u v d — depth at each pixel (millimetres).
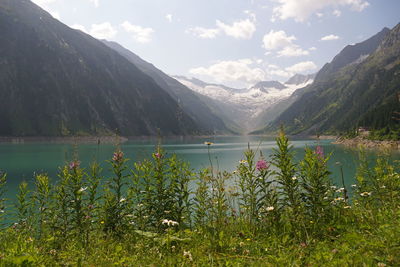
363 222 6840
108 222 8102
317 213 7258
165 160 8812
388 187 8031
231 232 7125
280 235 6398
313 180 7512
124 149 108250
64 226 7961
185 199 8391
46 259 5453
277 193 7812
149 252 5832
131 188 8727
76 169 8453
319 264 4480
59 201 8336
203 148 122125
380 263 4055
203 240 6539
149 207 8344
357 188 9125
